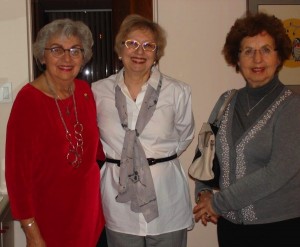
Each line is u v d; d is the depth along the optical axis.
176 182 1.86
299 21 2.39
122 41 1.78
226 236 1.77
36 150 1.60
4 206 2.00
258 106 1.66
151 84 1.80
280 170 1.54
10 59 2.33
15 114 1.57
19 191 1.58
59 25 1.61
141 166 1.77
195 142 2.52
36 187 1.65
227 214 1.74
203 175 1.79
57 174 1.65
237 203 1.62
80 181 1.71
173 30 2.44
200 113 2.51
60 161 1.65
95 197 1.81
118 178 1.81
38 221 1.66
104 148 1.87
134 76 1.80
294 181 1.59
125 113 1.78
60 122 1.65
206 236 2.58
